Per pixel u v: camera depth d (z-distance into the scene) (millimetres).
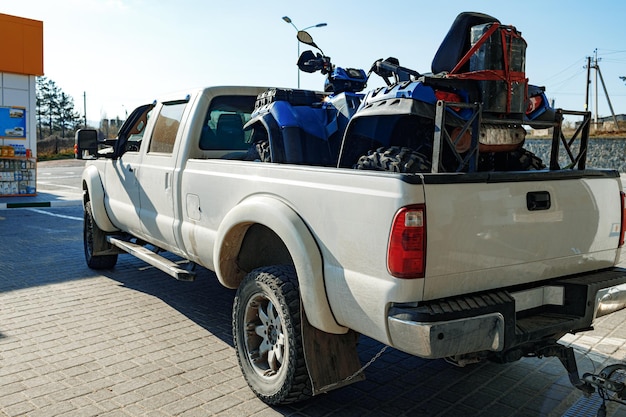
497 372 4133
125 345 4586
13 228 10703
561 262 3289
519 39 3494
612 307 3361
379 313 2797
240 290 3723
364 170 3070
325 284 3139
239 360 3801
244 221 3643
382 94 3434
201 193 4352
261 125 4547
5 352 4402
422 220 2691
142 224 5496
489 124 3533
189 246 4594
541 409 3553
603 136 40188
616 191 3596
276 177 3527
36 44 16219
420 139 3789
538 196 3113
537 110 3787
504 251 2990
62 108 97062
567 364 3309
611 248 3600
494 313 2826
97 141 6047
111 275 6902
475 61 3463
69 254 8156
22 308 5547
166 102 5406
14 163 16234
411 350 2678
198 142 4812
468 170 3402
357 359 3371
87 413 3447
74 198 16500
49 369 4094
